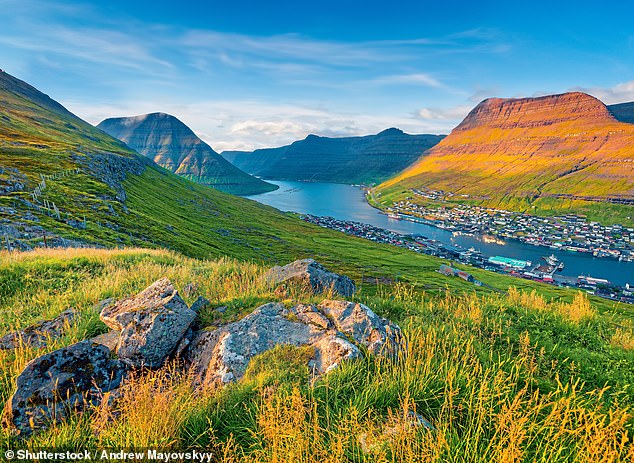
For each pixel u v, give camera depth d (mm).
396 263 129000
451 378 5293
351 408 4887
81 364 5969
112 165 143750
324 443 4590
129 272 15859
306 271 12641
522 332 9836
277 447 4285
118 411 5391
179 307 7691
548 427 4719
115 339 7625
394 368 6031
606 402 6406
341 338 6832
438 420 5109
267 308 8211
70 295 11961
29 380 5500
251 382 5797
